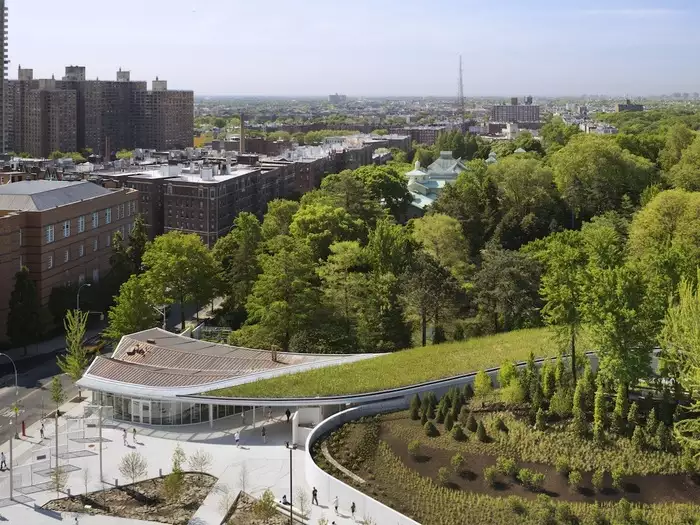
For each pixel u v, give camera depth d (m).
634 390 106.88
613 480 86.94
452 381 114.25
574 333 109.31
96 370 121.12
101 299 175.88
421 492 87.62
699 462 88.69
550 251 148.50
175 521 86.19
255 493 92.50
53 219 176.88
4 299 161.62
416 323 148.50
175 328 171.75
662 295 107.44
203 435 110.44
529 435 96.75
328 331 139.62
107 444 107.75
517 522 80.81
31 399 127.12
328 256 176.25
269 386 113.56
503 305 139.12
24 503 90.31
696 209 163.62
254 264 174.50
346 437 101.31
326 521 83.19
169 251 168.88
